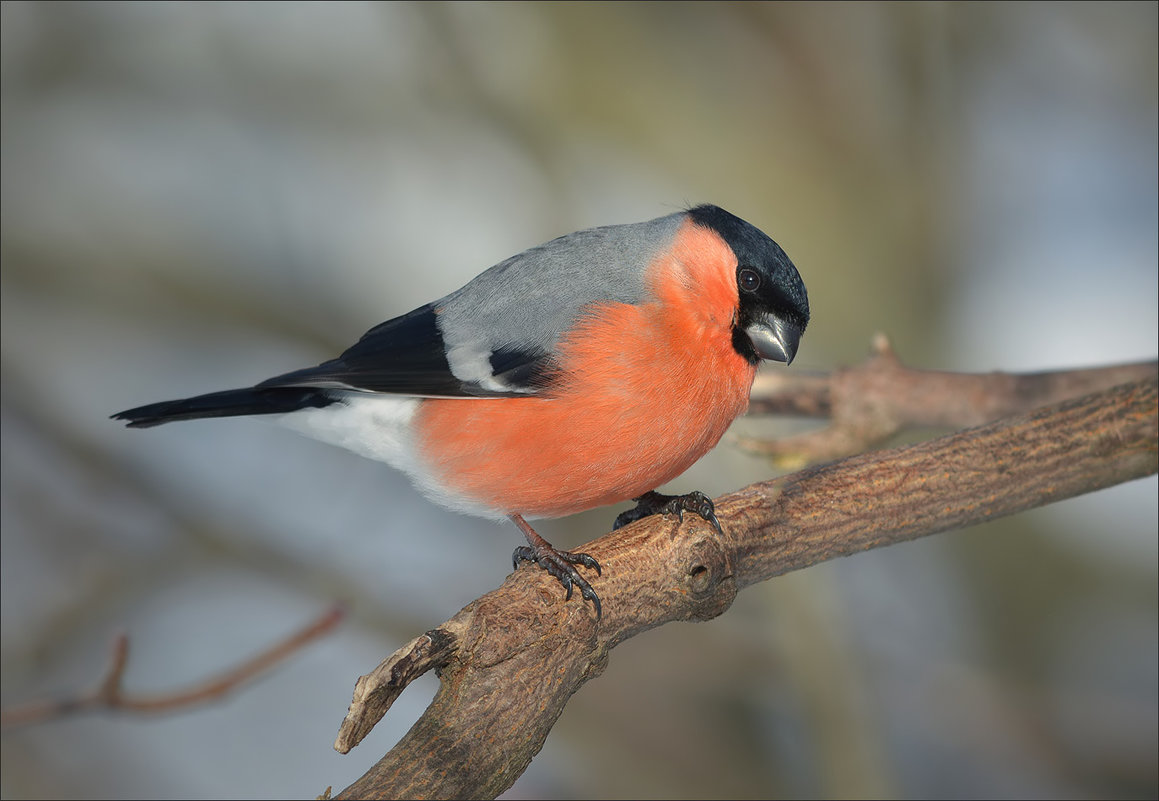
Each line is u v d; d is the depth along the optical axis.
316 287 13.79
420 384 7.55
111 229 13.30
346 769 11.19
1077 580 12.29
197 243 13.45
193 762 11.17
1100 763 10.98
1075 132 14.34
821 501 6.77
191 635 11.88
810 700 9.89
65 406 13.00
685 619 6.47
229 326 13.27
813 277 13.20
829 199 13.30
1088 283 13.80
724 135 13.47
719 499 6.74
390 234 14.70
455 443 7.54
